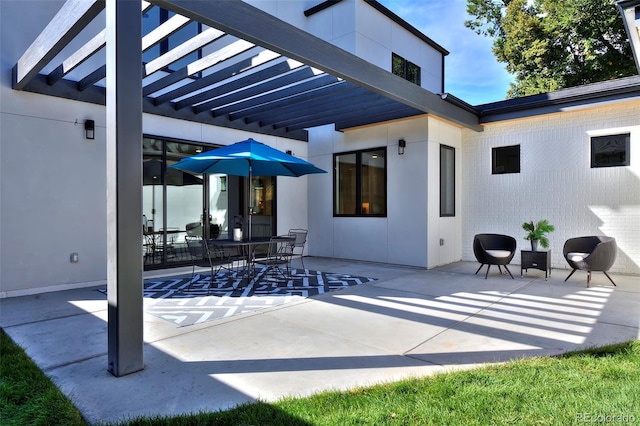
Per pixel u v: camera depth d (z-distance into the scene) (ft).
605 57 38.99
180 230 23.47
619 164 22.16
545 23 41.27
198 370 9.29
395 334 11.94
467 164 27.94
